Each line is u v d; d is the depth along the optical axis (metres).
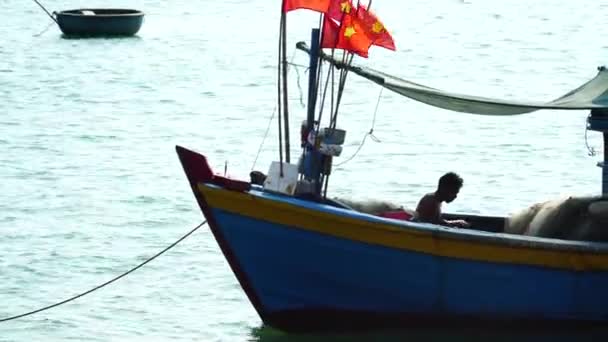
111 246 89.38
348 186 110.31
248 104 158.75
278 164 65.31
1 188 108.38
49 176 113.62
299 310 67.00
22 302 76.75
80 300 77.12
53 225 95.31
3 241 90.38
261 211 64.25
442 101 67.62
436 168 117.88
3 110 153.38
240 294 78.38
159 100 161.88
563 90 173.00
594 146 127.12
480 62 197.62
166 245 89.75
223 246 65.69
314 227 64.31
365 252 64.75
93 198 104.44
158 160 121.50
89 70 187.62
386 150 126.62
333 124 67.75
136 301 77.00
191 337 70.19
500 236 64.12
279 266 65.69
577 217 66.75
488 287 65.25
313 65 67.31
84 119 146.50
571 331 66.62
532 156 123.06
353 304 66.50
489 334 66.75
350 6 66.06
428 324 66.88
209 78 181.25
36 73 184.88
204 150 129.00
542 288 65.19
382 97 158.12
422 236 64.12
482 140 131.12
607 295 65.50
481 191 108.62
